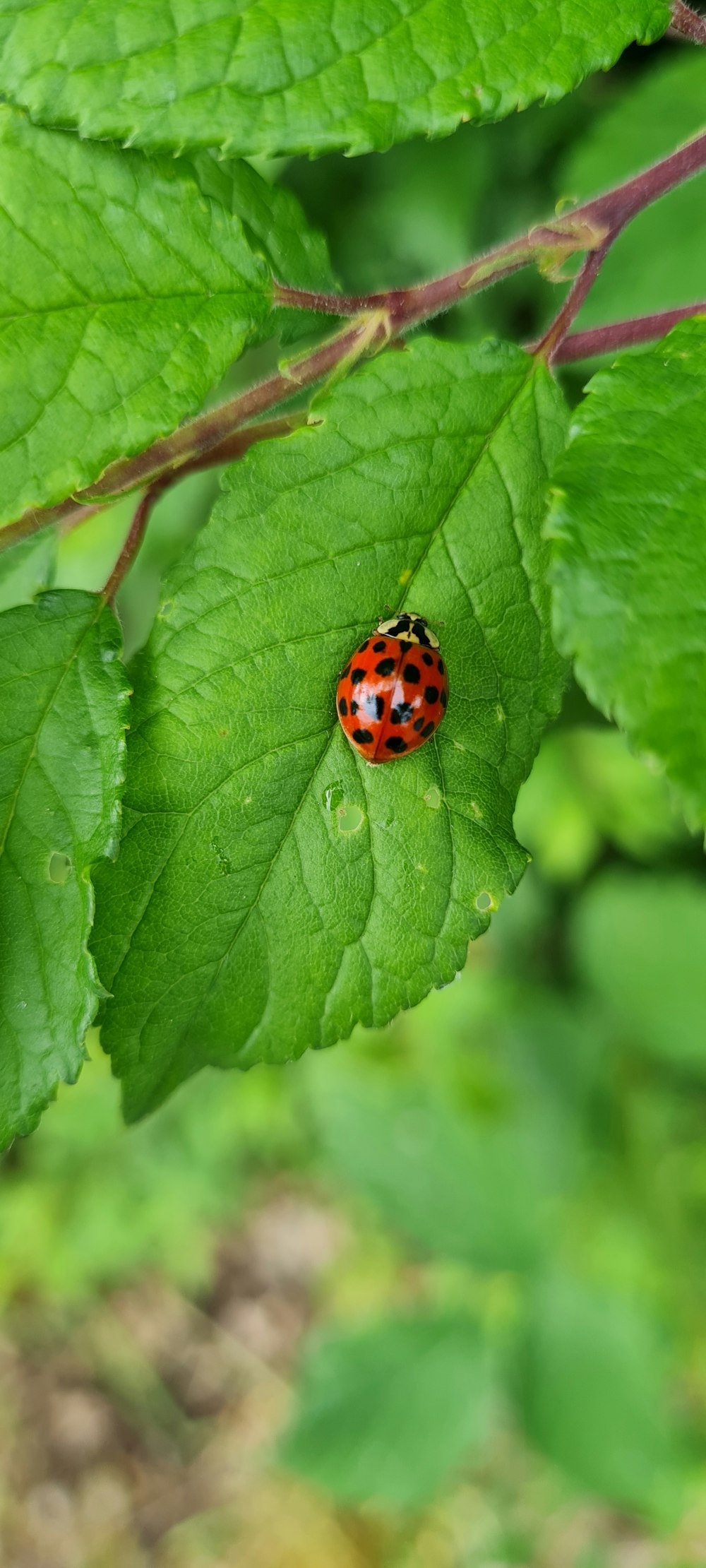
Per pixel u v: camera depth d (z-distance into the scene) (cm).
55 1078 9
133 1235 30
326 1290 29
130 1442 32
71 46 9
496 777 10
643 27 9
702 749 8
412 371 9
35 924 9
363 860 9
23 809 9
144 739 9
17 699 9
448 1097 23
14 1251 29
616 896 22
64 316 9
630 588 8
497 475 9
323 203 19
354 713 9
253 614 9
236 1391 32
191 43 9
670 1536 21
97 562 19
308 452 9
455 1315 20
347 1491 19
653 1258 21
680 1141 22
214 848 9
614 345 10
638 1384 18
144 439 9
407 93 9
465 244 18
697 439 8
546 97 9
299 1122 29
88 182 9
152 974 9
